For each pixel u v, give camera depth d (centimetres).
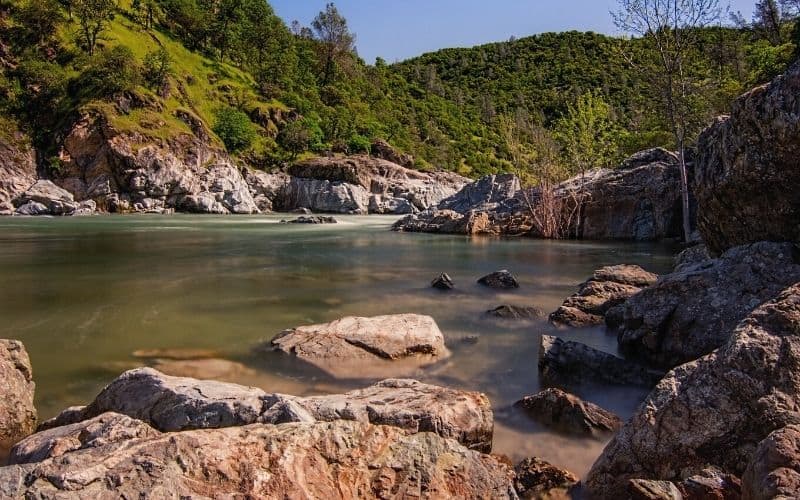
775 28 5919
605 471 463
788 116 833
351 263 2000
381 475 377
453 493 373
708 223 1092
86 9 7706
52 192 5753
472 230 3434
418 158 10719
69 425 486
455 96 15850
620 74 11862
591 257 2205
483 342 926
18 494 313
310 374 759
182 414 493
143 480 331
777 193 894
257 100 9475
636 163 3328
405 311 1170
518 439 563
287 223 4678
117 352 873
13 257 2128
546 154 3612
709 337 751
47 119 6644
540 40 18838
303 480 357
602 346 896
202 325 1045
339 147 9550
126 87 6781
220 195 6888
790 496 314
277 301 1279
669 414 466
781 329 490
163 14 10069
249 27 11419
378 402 535
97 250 2402
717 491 392
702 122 3456
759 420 436
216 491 336
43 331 1002
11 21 7312
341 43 12481
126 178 6225
